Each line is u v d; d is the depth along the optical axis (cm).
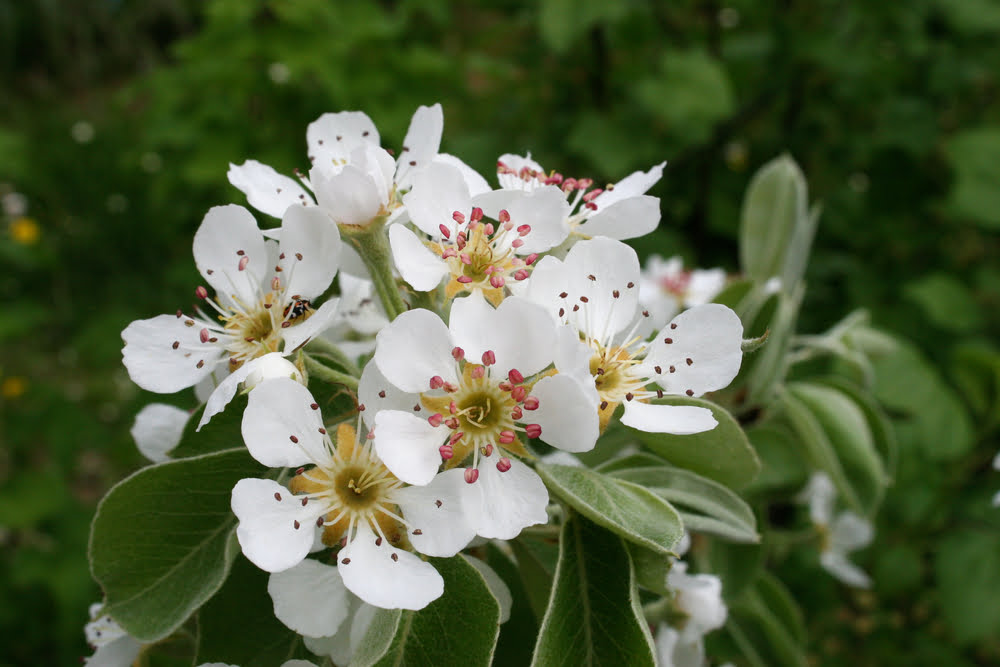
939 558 36
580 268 19
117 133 90
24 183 86
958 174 51
